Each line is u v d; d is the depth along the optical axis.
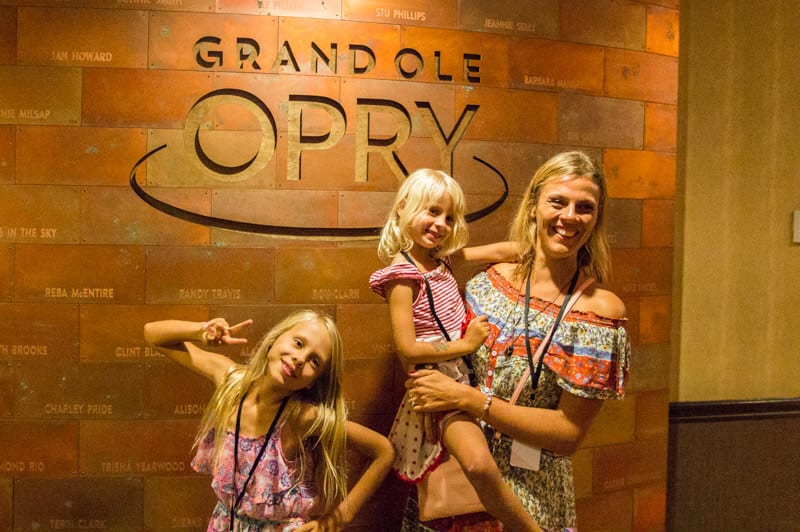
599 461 3.38
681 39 3.90
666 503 3.91
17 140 2.92
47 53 2.92
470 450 2.10
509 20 3.16
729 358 4.05
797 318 4.10
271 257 3.02
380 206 3.07
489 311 2.34
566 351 2.16
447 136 3.11
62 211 2.95
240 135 2.99
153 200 2.97
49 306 2.96
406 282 2.38
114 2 2.92
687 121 3.94
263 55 2.98
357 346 3.09
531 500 2.20
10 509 2.98
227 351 3.02
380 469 2.47
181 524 3.03
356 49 3.03
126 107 2.94
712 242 4.00
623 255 3.39
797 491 4.08
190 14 2.95
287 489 2.42
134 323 2.98
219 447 2.46
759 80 4.02
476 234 3.14
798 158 4.07
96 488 3.00
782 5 4.03
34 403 2.97
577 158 2.26
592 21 3.28
